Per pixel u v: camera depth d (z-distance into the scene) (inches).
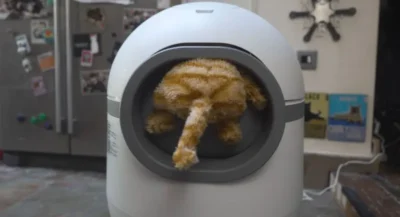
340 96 94.3
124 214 66.7
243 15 66.3
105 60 100.4
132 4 98.8
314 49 94.5
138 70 62.7
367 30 92.7
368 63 93.3
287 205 66.0
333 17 93.5
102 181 100.4
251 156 64.1
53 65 102.6
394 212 77.2
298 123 66.2
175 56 62.0
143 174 65.0
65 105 102.8
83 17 99.8
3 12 102.8
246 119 65.6
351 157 94.8
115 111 66.2
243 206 64.0
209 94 61.0
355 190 85.9
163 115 64.6
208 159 66.1
